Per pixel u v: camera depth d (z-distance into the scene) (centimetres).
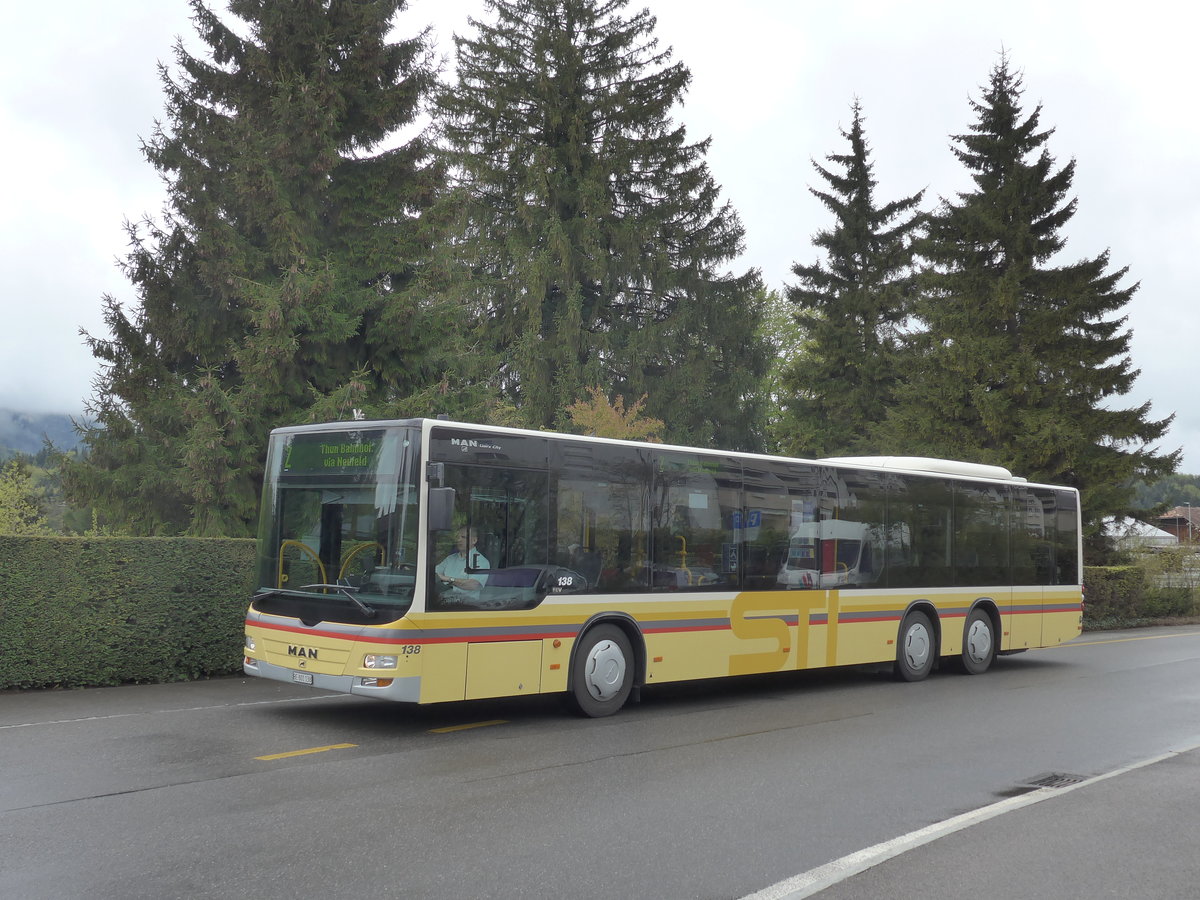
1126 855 603
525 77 3694
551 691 1025
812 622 1298
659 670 1121
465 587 959
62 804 664
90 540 1173
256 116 2102
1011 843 625
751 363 3847
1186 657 1869
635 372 3575
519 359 3441
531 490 1023
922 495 1484
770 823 658
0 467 2530
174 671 1241
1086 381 3020
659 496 1140
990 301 3097
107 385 1997
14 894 496
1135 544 3209
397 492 941
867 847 609
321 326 2050
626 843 604
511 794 718
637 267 3625
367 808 670
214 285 2006
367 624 928
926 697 1284
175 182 2008
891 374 3750
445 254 2264
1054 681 1474
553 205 3603
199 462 1878
